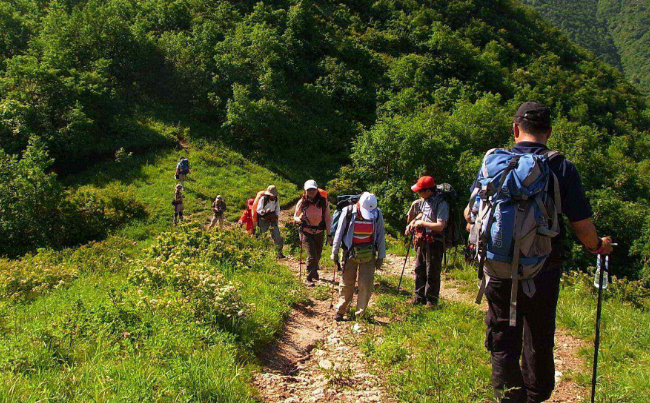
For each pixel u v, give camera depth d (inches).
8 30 1172.5
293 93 1438.2
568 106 2361.0
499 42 2667.3
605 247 113.1
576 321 249.4
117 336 171.2
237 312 206.1
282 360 196.4
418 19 2285.9
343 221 255.3
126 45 1210.6
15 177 681.0
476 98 1798.7
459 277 389.4
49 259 424.5
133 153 984.9
